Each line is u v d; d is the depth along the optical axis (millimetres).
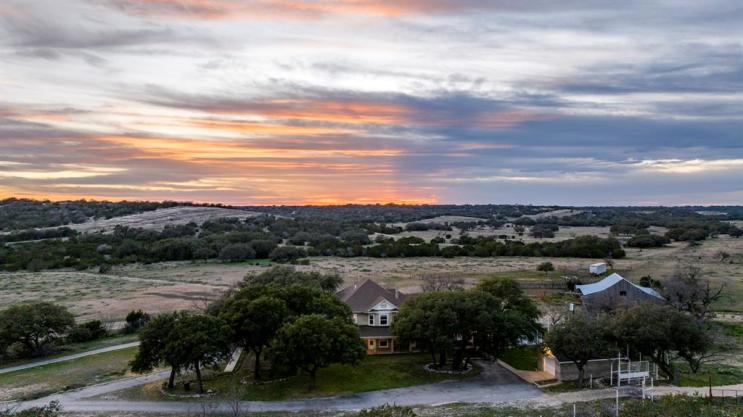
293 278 95688
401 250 185125
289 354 56906
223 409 52719
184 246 184750
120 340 85875
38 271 165750
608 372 61000
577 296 110688
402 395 56375
